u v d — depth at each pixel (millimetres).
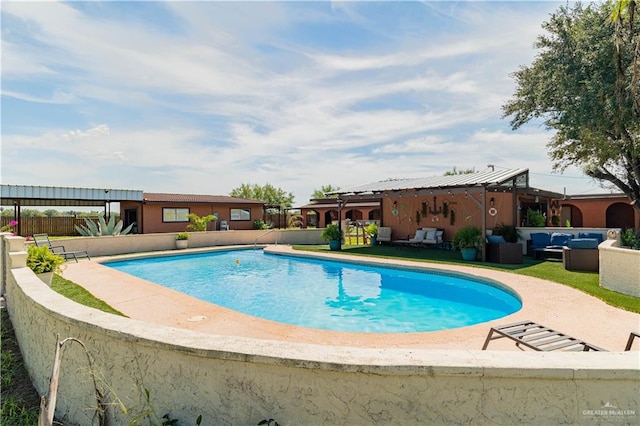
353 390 2164
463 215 16531
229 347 2391
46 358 3676
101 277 10148
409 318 7699
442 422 2088
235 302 9188
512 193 15094
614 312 6133
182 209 24469
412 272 11742
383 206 19906
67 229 22172
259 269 14039
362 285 11031
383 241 18562
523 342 3879
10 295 6348
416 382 2109
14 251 6941
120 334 2738
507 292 8391
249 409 2336
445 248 16828
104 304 7109
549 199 19828
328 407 2195
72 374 3199
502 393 2055
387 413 2127
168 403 2580
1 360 4637
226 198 28531
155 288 8664
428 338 5160
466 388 2072
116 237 16375
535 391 2041
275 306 8773
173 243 18281
